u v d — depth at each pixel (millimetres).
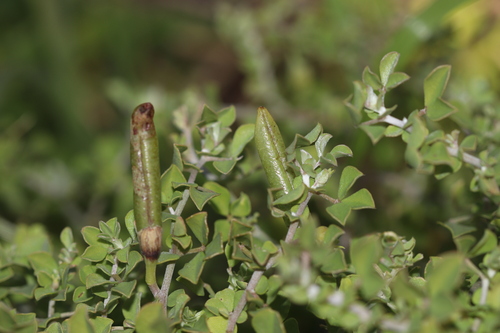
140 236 249
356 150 369
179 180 264
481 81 350
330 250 245
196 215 255
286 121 453
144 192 248
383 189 407
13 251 294
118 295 257
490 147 291
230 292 258
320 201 363
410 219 369
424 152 251
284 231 355
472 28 447
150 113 247
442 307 224
